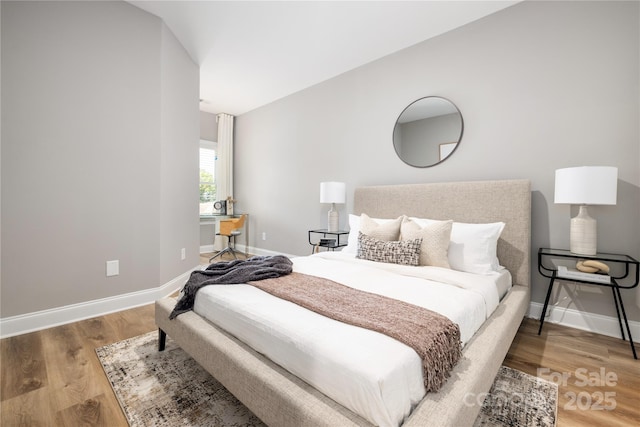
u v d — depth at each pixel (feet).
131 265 8.67
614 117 6.91
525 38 8.03
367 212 10.84
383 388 2.71
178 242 10.60
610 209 7.02
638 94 6.64
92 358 5.83
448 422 2.84
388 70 10.90
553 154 7.68
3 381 5.05
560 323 7.67
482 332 4.83
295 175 14.67
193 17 9.01
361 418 2.81
